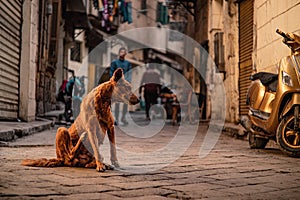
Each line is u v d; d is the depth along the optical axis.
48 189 3.85
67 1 21.59
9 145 7.52
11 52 11.37
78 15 22.97
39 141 8.50
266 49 10.29
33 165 5.13
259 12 10.95
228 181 4.61
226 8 15.25
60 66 24.50
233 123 14.24
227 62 15.16
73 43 26.75
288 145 6.96
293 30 8.66
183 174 5.00
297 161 6.46
